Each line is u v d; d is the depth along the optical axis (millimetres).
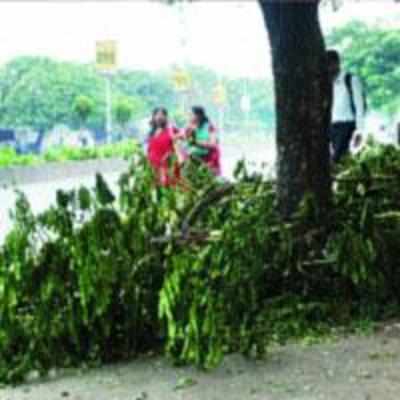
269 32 6500
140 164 6027
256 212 5773
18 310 5434
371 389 4574
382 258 6176
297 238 6066
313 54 6410
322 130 6453
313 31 6434
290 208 6352
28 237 5461
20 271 5402
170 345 5176
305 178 6316
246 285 5172
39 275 5438
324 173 6406
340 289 6227
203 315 5004
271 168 6977
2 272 5418
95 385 5059
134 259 5512
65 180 22625
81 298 5371
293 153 6371
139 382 5035
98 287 5391
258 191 6484
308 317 5965
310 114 6395
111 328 5551
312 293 6172
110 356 5594
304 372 4941
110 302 5488
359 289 6188
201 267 5082
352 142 10305
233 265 5117
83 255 5414
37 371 5441
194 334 5016
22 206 5566
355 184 6566
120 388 4949
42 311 5406
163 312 5168
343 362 5113
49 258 5441
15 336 5398
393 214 6305
